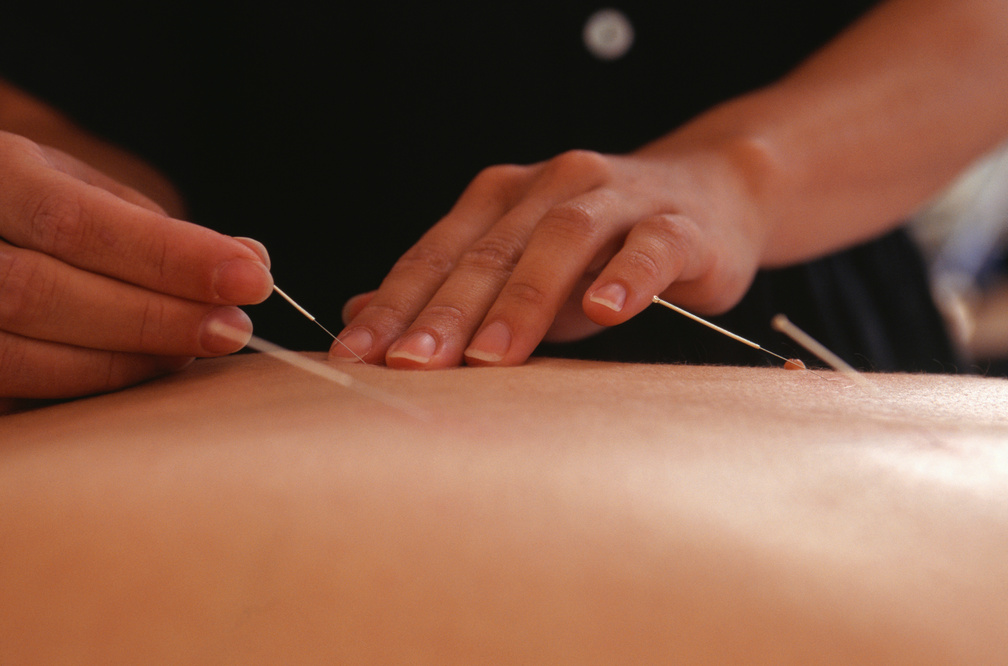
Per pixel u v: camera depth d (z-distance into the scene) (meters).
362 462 0.28
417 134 1.14
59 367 0.48
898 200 0.96
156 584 0.26
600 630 0.24
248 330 0.49
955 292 2.30
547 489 0.27
